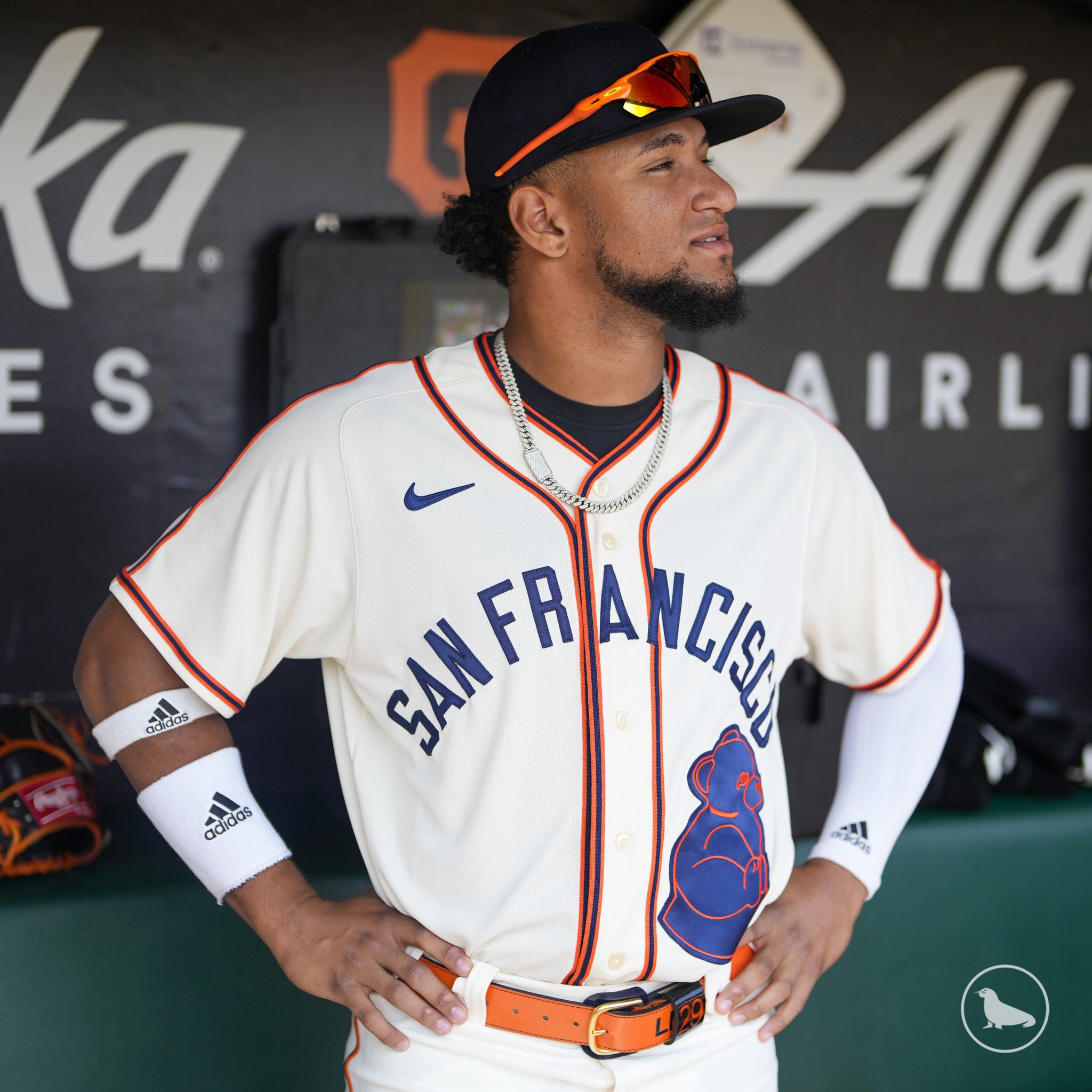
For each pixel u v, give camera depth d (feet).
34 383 16.89
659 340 8.66
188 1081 12.58
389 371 8.59
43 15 16.48
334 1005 12.98
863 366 20.26
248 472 8.27
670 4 18.93
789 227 19.69
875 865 9.26
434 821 7.96
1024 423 21.15
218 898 8.55
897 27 19.84
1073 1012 15.46
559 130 8.05
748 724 8.33
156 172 17.12
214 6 17.11
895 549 9.32
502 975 7.99
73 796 13.21
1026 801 16.20
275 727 17.04
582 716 7.77
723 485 8.54
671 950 7.93
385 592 8.04
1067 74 20.74
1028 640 21.22
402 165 18.06
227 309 17.57
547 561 7.97
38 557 17.04
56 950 12.19
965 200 20.51
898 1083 14.83
